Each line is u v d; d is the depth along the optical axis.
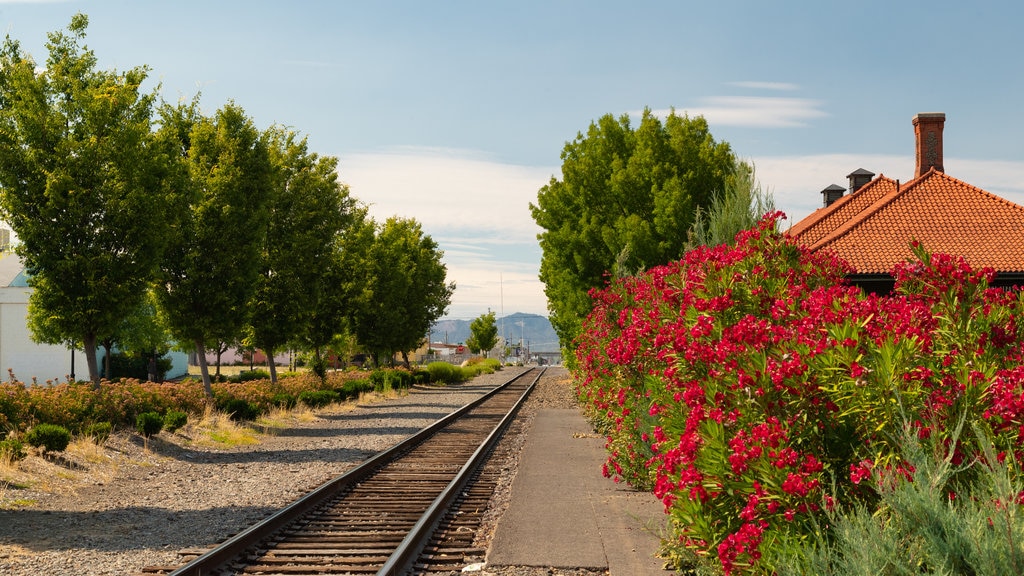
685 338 6.97
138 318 45.59
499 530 9.29
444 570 7.79
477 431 21.11
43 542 8.85
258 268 25.95
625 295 15.36
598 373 15.54
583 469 14.10
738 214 15.41
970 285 6.04
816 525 4.66
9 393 16.78
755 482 5.24
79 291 18.92
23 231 18.52
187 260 24.16
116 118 19.78
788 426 5.37
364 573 7.54
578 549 8.41
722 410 5.76
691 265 9.32
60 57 20.98
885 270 24.83
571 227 33.31
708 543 5.79
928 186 29.20
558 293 37.91
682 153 31.27
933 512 4.11
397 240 47.97
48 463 13.67
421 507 10.82
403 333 52.22
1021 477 4.55
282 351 32.00
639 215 31.41
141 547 8.62
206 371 24.84
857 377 5.08
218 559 7.68
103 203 19.14
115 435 17.05
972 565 3.82
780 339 5.96
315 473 14.01
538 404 31.17
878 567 4.14
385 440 19.30
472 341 112.56
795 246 8.00
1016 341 5.79
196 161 26.16
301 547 8.53
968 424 4.90
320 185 31.56
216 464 15.22
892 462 4.71
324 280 36.31
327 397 29.02
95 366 19.70
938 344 5.61
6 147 18.42
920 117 33.34
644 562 7.88
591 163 33.31
